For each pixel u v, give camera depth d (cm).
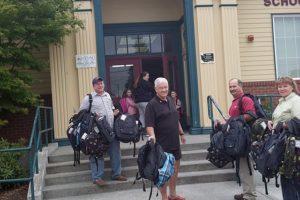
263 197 700
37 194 720
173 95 1188
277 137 536
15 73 972
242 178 662
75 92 1064
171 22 1279
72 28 1032
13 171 849
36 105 1007
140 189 788
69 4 1002
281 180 538
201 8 1121
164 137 626
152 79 1269
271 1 1241
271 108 1073
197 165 844
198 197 718
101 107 762
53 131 1055
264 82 1223
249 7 1234
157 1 1280
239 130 622
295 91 555
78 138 743
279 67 1239
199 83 1120
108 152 831
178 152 639
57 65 1059
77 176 815
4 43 969
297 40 1249
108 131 737
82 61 1061
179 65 1278
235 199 679
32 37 979
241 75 1216
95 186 778
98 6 1074
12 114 1125
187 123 1232
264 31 1237
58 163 862
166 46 1281
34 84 1152
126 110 1060
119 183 785
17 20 945
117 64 1262
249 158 652
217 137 643
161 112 623
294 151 507
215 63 1120
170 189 660
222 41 1130
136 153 886
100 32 1072
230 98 1116
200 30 1117
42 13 964
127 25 1265
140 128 808
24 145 998
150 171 568
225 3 1129
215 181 817
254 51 1230
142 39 1277
